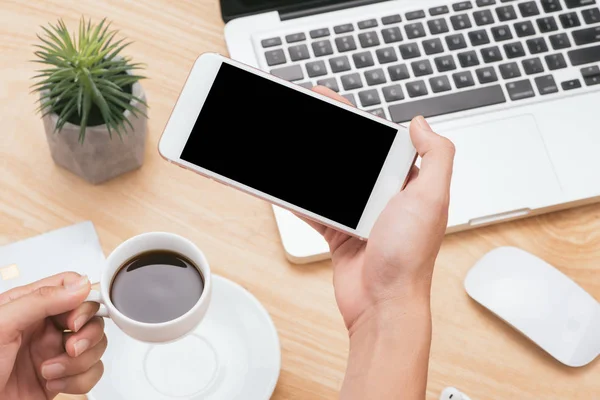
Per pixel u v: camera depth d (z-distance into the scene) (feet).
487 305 2.78
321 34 3.02
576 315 2.74
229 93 2.35
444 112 2.97
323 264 2.87
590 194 2.93
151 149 2.97
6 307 2.10
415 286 2.28
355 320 2.42
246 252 2.87
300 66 2.98
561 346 2.73
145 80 3.04
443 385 2.76
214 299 2.72
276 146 2.36
